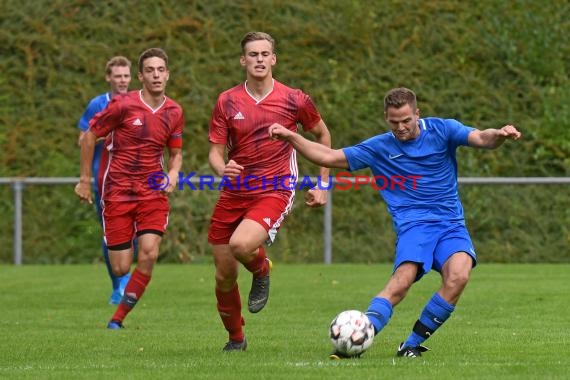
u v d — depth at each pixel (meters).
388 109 20.02
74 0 58.38
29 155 52.72
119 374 18.11
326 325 26.88
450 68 55.75
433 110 54.06
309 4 58.47
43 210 49.38
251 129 21.70
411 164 20.34
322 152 20.53
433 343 22.36
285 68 55.56
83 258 48.62
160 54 27.59
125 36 56.97
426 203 20.30
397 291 19.70
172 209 48.16
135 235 27.92
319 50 56.59
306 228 49.28
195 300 33.56
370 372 17.77
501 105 54.34
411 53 56.41
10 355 21.19
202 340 23.61
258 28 57.44
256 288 21.89
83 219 49.34
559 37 56.69
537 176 51.97
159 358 20.48
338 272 42.62
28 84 55.38
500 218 47.78
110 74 32.12
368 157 20.56
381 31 57.38
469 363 19.00
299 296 34.12
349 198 49.94
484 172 51.72
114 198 27.53
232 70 55.81
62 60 56.12
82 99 54.78
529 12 57.53
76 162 52.38
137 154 27.53
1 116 54.06
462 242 19.97
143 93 27.77
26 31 56.91
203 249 48.06
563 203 47.50
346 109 54.12
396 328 26.05
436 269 20.22
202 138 52.75
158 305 32.19
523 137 53.09
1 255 48.44
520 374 17.69
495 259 47.25
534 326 25.98
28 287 37.59
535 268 43.75
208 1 58.56
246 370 18.30
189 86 54.97
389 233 48.62
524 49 56.38
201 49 56.62
